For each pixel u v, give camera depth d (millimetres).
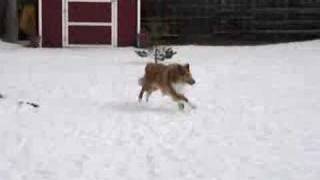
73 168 9172
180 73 13594
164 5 32219
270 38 32562
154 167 9250
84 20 31125
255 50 29219
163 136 11234
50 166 9273
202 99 15164
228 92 16312
